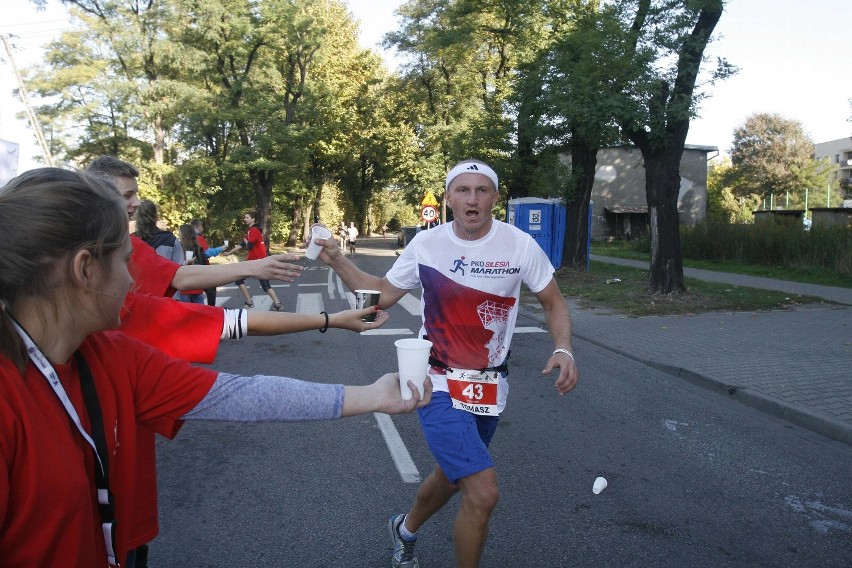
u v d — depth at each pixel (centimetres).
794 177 6162
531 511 388
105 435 127
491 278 281
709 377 698
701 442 519
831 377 695
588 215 1872
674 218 1327
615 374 752
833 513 392
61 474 111
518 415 588
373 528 361
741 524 375
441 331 284
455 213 281
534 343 934
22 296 115
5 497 105
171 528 362
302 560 327
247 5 2912
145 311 182
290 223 4544
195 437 518
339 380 712
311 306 1334
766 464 473
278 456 475
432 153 3006
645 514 385
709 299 1288
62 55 2433
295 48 3166
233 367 776
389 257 3148
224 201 3428
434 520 376
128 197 324
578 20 1402
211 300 1079
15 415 107
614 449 499
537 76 1548
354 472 444
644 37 1215
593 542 350
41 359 115
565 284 1605
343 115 3947
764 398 617
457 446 265
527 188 2000
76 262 116
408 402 174
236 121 2969
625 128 1257
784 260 2028
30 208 112
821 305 1251
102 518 127
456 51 2200
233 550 337
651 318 1129
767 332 978
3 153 913
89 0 2447
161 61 2556
